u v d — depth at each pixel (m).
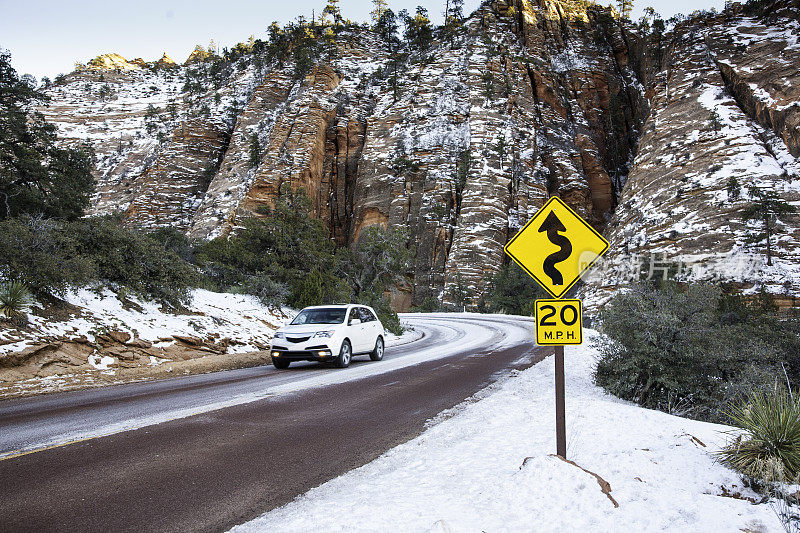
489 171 96.38
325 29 153.00
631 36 139.50
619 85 127.25
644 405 8.79
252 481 4.40
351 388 9.66
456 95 113.06
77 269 14.12
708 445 5.20
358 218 105.50
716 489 4.02
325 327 13.34
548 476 3.78
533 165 101.38
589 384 10.02
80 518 3.56
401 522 3.19
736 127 66.94
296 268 25.98
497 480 3.96
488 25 133.50
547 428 5.80
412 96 116.12
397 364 14.14
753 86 69.38
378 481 4.24
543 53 127.25
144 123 159.62
